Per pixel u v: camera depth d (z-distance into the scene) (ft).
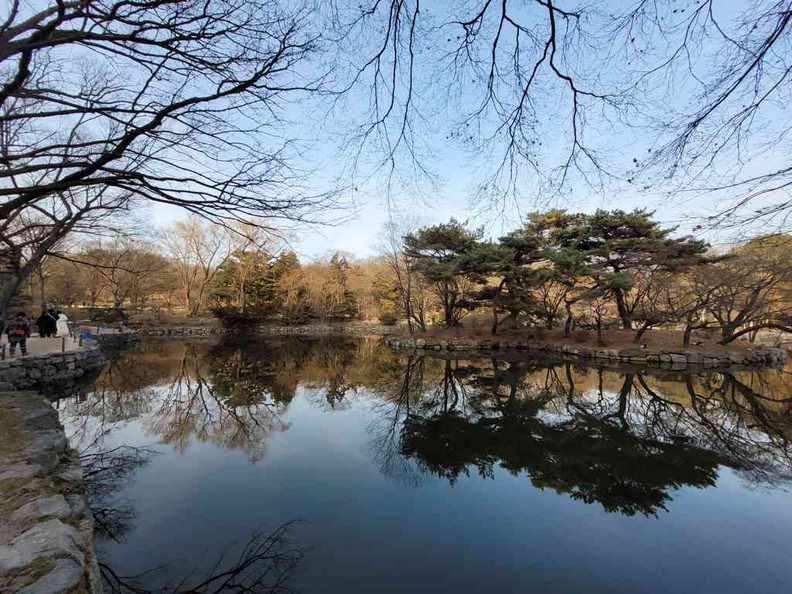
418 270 73.00
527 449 23.54
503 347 73.36
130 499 15.97
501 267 67.21
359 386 43.83
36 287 82.58
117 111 10.62
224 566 11.76
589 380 45.50
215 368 54.03
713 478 19.16
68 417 28.73
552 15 7.70
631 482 18.71
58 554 7.70
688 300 61.05
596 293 60.29
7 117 9.29
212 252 106.63
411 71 8.82
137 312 102.89
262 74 10.62
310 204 12.66
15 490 10.80
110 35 9.21
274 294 112.57
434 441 25.17
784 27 6.78
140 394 37.09
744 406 34.17
